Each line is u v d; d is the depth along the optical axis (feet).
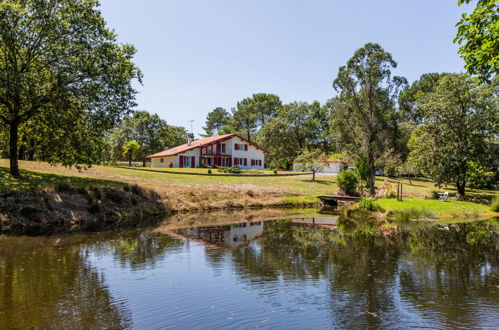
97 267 31.91
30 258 35.47
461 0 24.73
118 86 71.41
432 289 25.02
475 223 64.64
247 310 21.16
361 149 118.11
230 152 196.13
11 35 60.75
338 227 59.41
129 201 75.92
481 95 105.09
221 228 57.72
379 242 44.80
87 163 75.41
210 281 27.32
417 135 126.21
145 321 19.53
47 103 68.18
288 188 120.47
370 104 117.39
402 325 18.76
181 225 61.26
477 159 106.22
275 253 37.96
